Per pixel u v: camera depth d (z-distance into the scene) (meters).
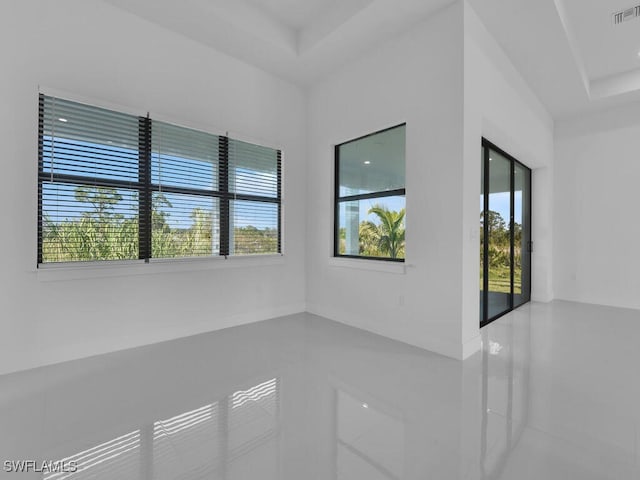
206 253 3.54
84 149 2.76
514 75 3.81
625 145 4.95
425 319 3.03
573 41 3.60
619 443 1.62
